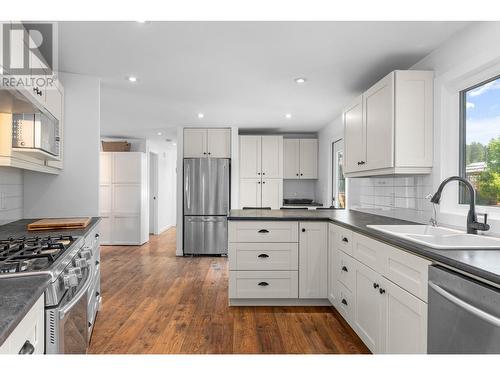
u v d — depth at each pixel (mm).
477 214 1907
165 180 8578
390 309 1750
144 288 3564
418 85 2393
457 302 1148
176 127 5684
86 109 3107
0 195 2525
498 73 1961
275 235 2990
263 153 5832
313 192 6465
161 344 2268
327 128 5500
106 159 6348
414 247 1486
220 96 3812
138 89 3531
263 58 2688
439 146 2336
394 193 2943
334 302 2795
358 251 2219
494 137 2035
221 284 3721
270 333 2447
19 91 1619
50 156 2322
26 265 1271
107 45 2445
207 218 5395
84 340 1591
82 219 2711
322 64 2803
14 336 856
